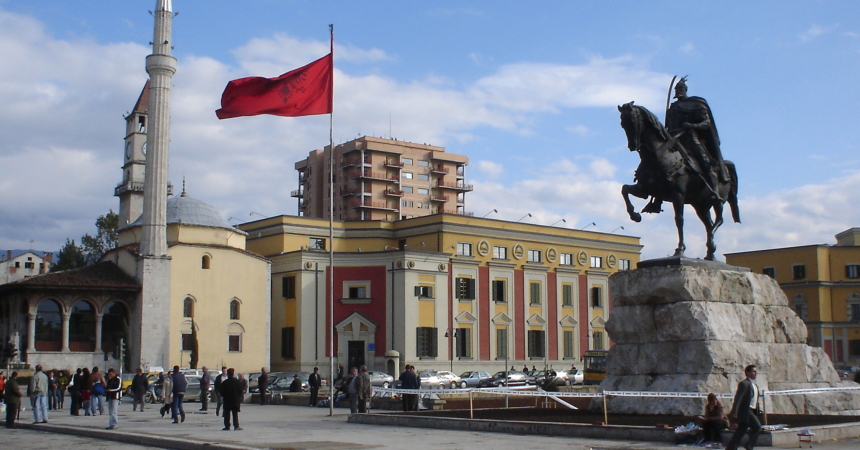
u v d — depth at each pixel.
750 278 25.42
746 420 17.48
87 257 125.62
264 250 88.12
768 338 25.25
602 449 19.34
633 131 24.41
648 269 24.89
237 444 22.28
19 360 69.81
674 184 24.81
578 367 93.25
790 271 96.25
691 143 25.70
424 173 159.88
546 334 90.94
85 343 71.75
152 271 72.44
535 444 20.73
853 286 94.50
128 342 72.38
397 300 79.88
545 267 91.94
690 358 23.66
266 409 44.59
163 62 74.69
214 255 76.31
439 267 82.69
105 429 29.28
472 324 84.88
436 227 85.75
